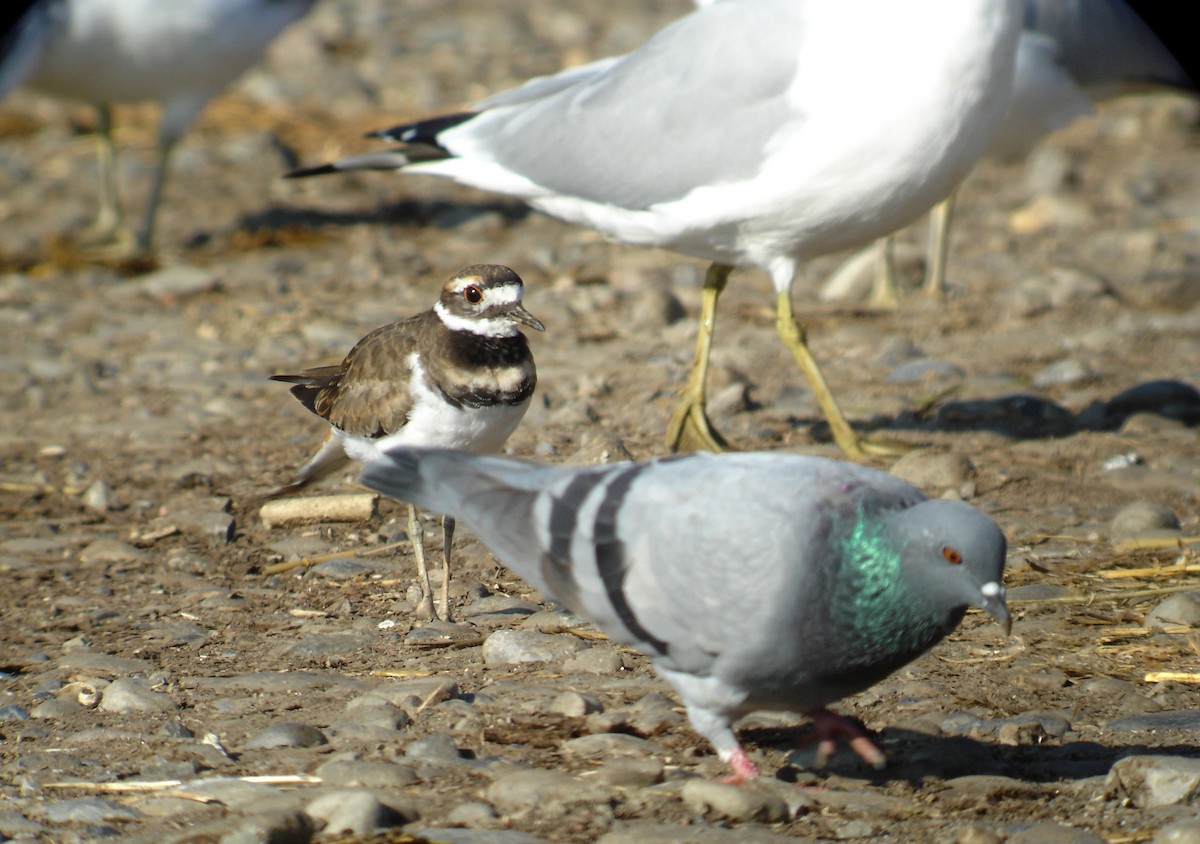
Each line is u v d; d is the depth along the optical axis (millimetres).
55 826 7070
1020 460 12734
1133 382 14898
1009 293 17859
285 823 6785
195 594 10398
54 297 18594
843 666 6871
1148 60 16750
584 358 15828
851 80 11422
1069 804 7125
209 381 15523
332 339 16672
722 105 11930
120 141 25875
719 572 6777
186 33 19078
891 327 17000
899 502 6895
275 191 23250
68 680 8930
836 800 7191
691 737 7895
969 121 11586
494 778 7438
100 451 13586
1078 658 8945
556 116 12953
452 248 20500
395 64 30938
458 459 7438
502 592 10336
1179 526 11180
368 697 8383
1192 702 8297
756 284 18859
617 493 7059
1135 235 19891
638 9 36625
